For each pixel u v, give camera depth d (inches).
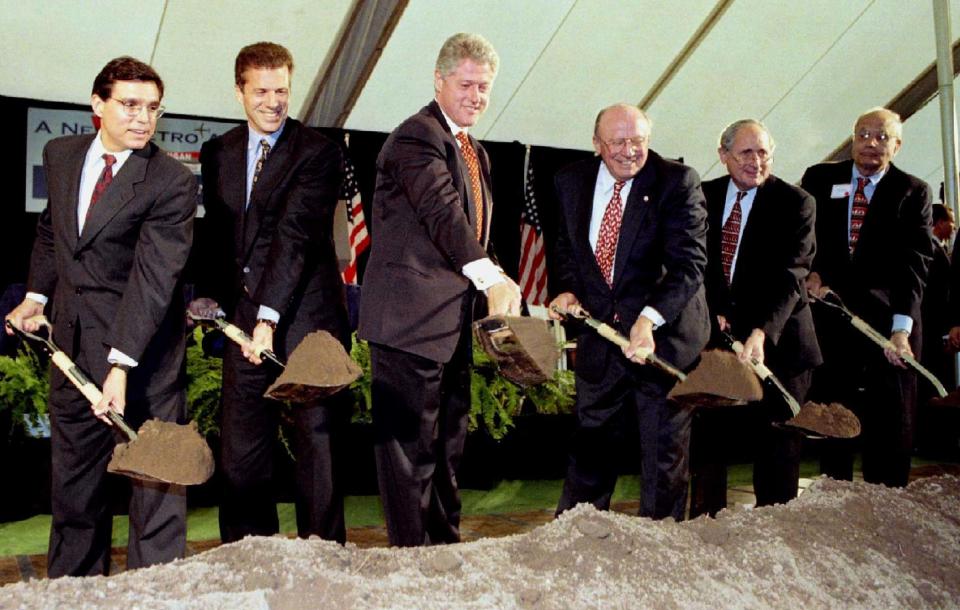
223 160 136.2
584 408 146.2
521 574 86.3
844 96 354.9
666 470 139.5
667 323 138.2
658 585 87.2
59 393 120.3
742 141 160.9
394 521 124.6
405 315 121.6
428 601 77.9
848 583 97.5
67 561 122.3
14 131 307.1
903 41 337.1
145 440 102.8
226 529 136.9
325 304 136.8
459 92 125.0
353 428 211.9
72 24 281.3
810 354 164.6
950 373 276.4
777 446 165.9
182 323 126.0
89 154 120.9
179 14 282.2
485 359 227.1
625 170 137.9
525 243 355.3
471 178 130.4
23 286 224.5
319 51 302.5
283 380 112.7
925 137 370.6
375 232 127.0
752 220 162.6
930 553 108.5
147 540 119.6
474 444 219.8
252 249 134.0
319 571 81.1
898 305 171.9
